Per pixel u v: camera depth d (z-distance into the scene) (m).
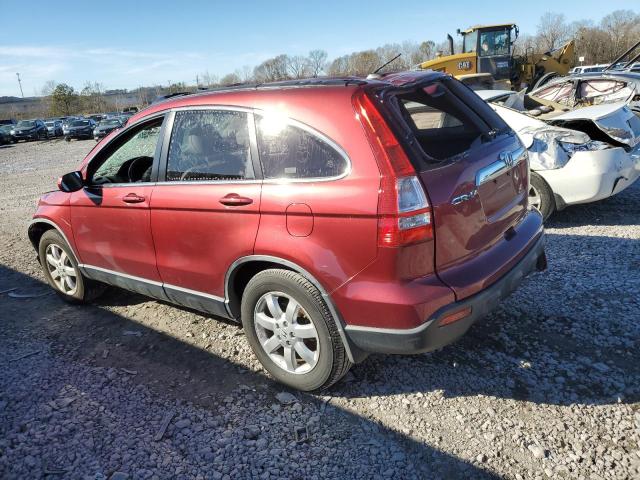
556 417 2.79
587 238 5.36
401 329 2.59
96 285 4.58
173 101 3.57
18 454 2.76
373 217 2.55
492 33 18.42
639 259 4.67
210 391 3.22
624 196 6.90
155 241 3.58
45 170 16.33
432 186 2.56
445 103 3.13
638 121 6.34
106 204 3.84
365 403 3.01
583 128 6.10
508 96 7.66
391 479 2.47
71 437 2.87
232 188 3.07
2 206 9.85
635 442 2.58
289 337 3.05
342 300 2.72
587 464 2.48
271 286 3.01
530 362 3.27
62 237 4.44
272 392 3.18
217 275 3.28
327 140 2.74
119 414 3.04
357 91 2.74
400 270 2.55
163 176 3.52
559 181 5.58
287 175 2.88
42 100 91.50
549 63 19.05
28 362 3.69
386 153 2.56
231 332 3.94
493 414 2.84
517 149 3.34
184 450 2.73
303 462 2.61
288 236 2.84
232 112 3.15
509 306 3.96
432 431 2.75
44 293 5.03
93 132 34.59
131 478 2.56
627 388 2.97
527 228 3.33
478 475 2.46
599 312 3.79
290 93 2.96
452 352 3.43
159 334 4.00
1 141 36.19
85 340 3.98
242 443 2.76
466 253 2.77
